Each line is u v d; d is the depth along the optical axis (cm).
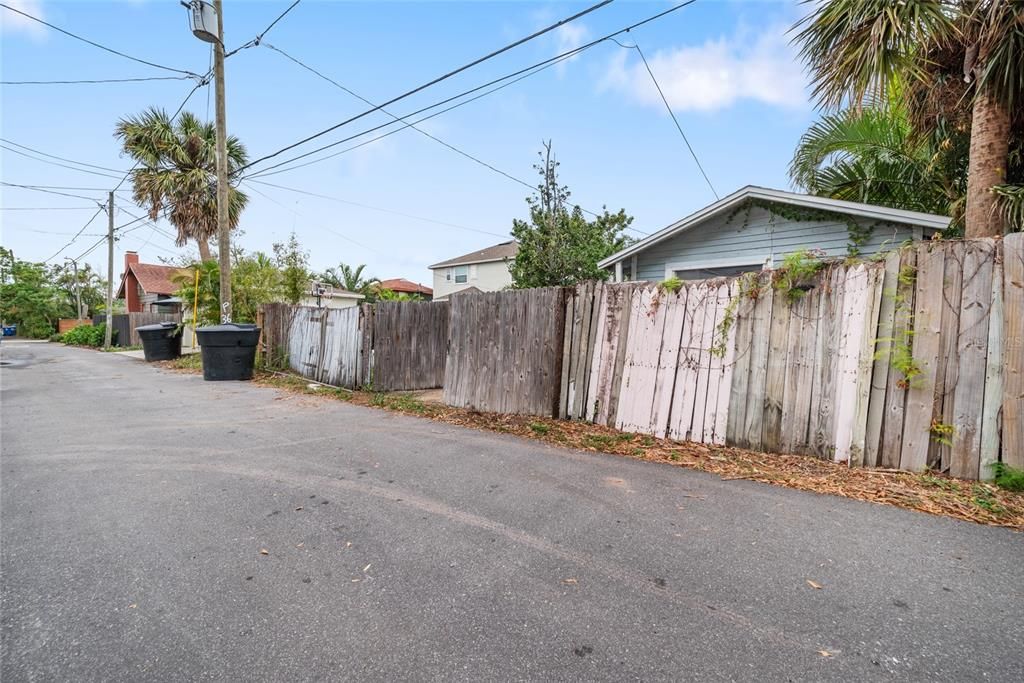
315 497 353
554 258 1123
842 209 691
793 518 303
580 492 356
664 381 492
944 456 352
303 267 1460
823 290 405
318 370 977
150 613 215
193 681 173
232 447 491
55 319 3834
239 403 751
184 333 1792
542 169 1163
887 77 498
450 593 229
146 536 292
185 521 313
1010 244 332
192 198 1789
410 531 296
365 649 190
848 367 390
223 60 1103
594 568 249
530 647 190
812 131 820
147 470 418
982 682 168
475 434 538
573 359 566
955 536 274
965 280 346
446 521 310
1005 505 305
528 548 272
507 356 630
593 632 199
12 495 360
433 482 383
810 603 216
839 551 261
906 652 184
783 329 424
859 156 799
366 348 849
